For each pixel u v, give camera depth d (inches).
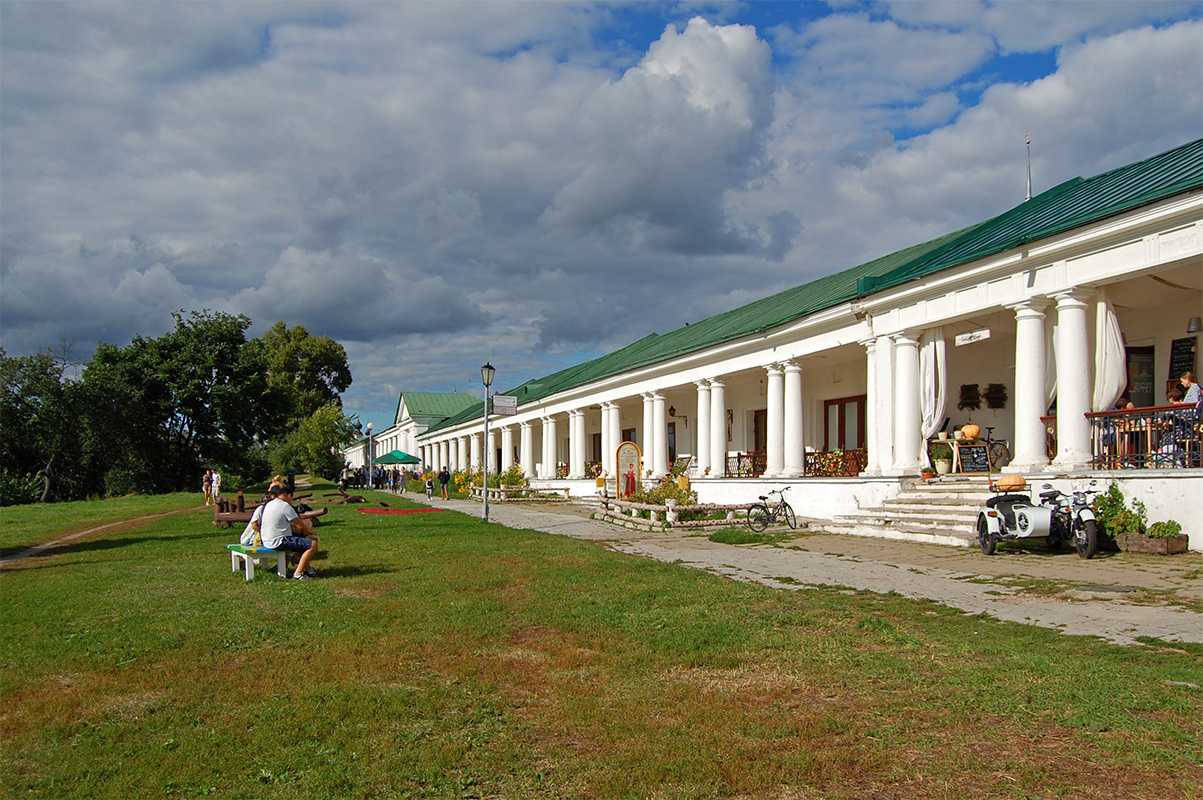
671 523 763.4
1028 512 494.6
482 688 239.1
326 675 253.1
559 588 402.6
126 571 489.7
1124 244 551.2
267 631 312.2
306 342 3555.6
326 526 828.0
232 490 2331.4
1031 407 619.2
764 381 1201.4
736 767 177.9
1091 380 645.9
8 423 1967.3
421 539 664.4
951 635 294.4
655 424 1290.6
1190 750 180.1
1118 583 390.0
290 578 451.2
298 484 2938.0
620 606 353.1
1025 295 621.9
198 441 2332.7
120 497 1940.2
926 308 725.3
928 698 220.8
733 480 1034.1
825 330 875.4
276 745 195.3
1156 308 684.7
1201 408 514.3
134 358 2269.9
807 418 1106.1
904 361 756.0
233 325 2364.7
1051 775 170.7
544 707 223.6
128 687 244.4
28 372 1987.0
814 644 279.6
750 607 345.1
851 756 183.2
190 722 213.9
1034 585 394.3
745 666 257.6
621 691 235.8
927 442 745.6
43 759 190.9
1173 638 280.8
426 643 292.8
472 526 807.7
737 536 668.7
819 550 572.4
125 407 2110.0
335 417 3243.1
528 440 1940.2
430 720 212.8
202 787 173.2
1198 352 652.7
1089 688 221.1
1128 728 192.7
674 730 202.1
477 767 182.4
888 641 283.9
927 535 595.5
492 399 957.8
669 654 272.1
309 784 173.0
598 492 1330.0
